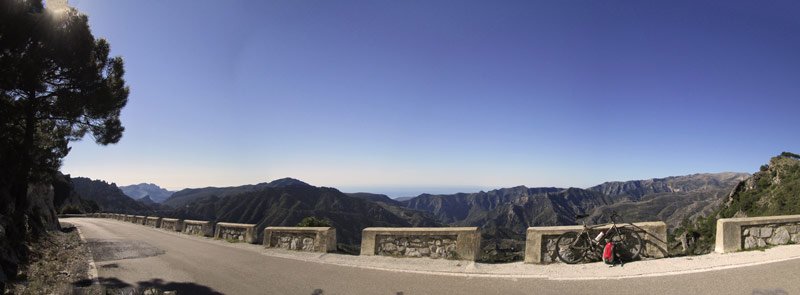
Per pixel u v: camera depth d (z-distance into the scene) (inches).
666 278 286.4
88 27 660.1
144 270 452.8
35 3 599.2
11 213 629.3
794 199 1504.7
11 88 557.9
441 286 312.2
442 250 414.0
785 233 363.9
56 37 595.2
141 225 1588.3
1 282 348.2
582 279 299.4
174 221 1179.3
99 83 681.6
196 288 354.6
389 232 451.2
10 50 549.3
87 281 400.2
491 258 411.2
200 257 539.5
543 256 363.3
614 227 346.3
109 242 799.1
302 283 350.9
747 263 309.0
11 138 636.7
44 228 991.0
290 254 517.7
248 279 379.9
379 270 381.7
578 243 351.6
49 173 778.2
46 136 836.6
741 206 2006.6
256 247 614.2
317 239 521.7
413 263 401.4
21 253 522.3
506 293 281.9
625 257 343.6
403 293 300.7
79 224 1742.1
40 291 347.6
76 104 655.1
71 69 642.2
